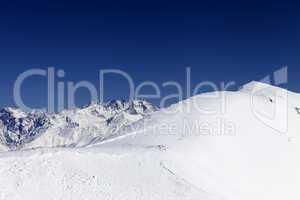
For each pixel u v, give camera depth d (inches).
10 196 1643.7
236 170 2282.2
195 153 2320.4
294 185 2303.2
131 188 1822.1
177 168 2075.5
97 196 1729.8
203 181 2047.2
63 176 1825.8
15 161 1881.2
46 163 1898.4
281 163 2452.0
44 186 1738.4
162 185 1889.8
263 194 2151.8
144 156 2112.5
